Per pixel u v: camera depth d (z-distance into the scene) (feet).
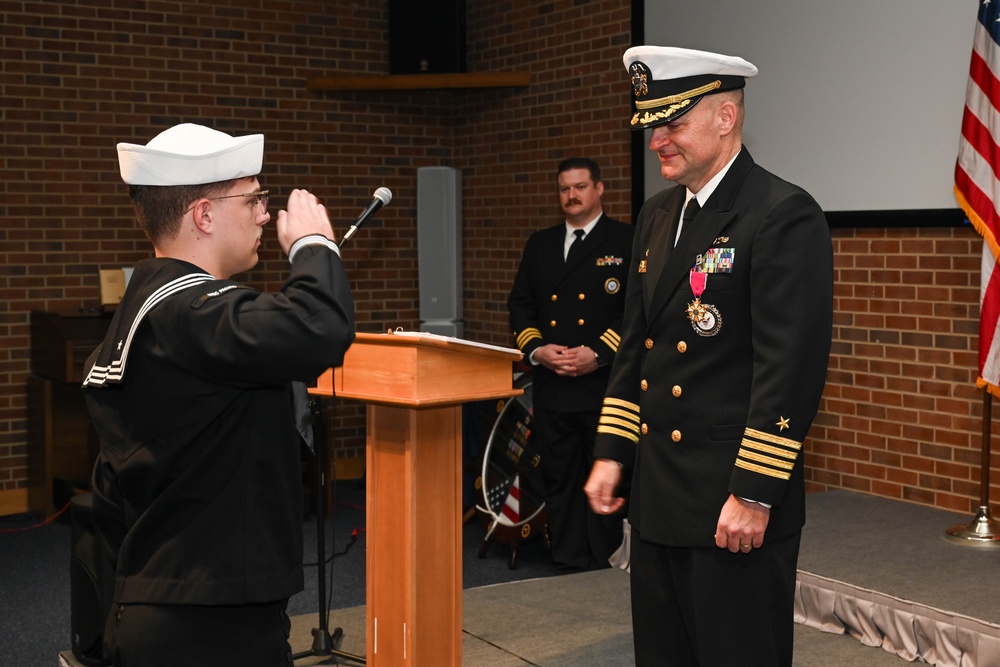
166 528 5.25
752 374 6.63
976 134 12.52
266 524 5.28
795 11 15.62
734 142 6.90
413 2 21.59
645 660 7.14
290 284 4.99
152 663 5.12
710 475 6.65
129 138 20.43
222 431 5.18
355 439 22.89
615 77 19.03
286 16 21.76
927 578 11.23
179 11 20.72
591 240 15.66
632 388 7.52
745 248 6.64
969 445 13.71
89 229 20.22
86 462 18.70
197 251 5.46
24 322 19.80
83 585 10.30
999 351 12.26
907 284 14.37
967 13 13.48
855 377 15.15
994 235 12.32
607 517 15.26
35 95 19.63
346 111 22.47
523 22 21.07
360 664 10.64
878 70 14.56
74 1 19.83
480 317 22.90
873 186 14.73
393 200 23.06
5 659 12.61
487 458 16.38
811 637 11.19
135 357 5.21
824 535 12.91
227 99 21.29
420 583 8.09
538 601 12.98
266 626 5.37
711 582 6.64
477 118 22.63
